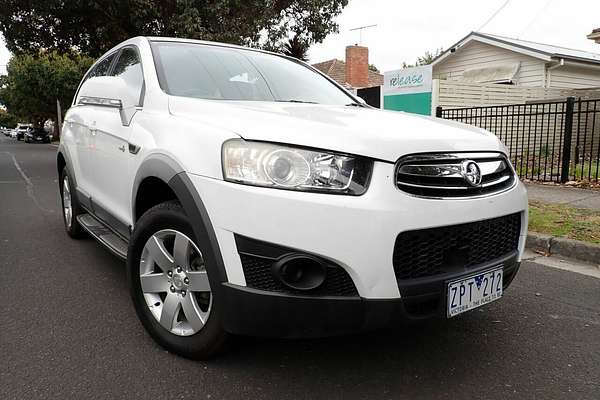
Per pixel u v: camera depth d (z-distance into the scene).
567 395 2.33
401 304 2.15
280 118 2.37
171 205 2.56
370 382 2.42
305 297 2.10
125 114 3.22
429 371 2.54
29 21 14.36
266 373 2.48
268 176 2.12
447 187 2.28
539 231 5.05
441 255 2.27
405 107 11.69
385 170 2.14
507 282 2.67
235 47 3.96
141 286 2.77
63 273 4.02
